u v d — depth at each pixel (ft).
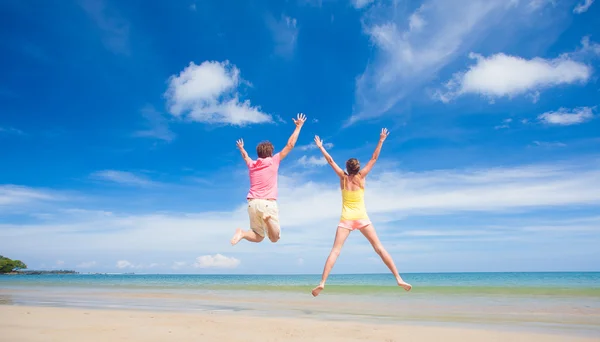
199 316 31.89
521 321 30.17
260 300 48.57
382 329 25.76
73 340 21.22
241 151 18.84
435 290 61.93
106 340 21.33
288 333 24.08
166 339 21.80
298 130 18.57
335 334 23.84
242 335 23.26
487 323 29.19
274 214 17.28
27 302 46.47
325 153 19.40
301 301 46.96
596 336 23.59
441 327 26.68
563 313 34.76
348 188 18.72
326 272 17.94
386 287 69.97
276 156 18.21
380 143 18.60
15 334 22.99
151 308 39.68
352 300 48.01
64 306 41.55
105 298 52.54
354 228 18.26
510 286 71.56
